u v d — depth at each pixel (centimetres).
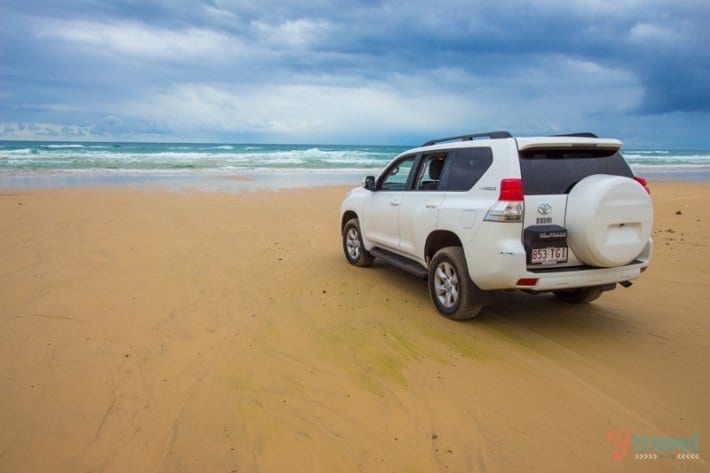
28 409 338
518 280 420
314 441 306
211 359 413
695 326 496
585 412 344
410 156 598
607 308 548
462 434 317
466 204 464
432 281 521
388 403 351
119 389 364
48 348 429
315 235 939
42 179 1883
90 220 1016
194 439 307
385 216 616
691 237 930
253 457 291
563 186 439
